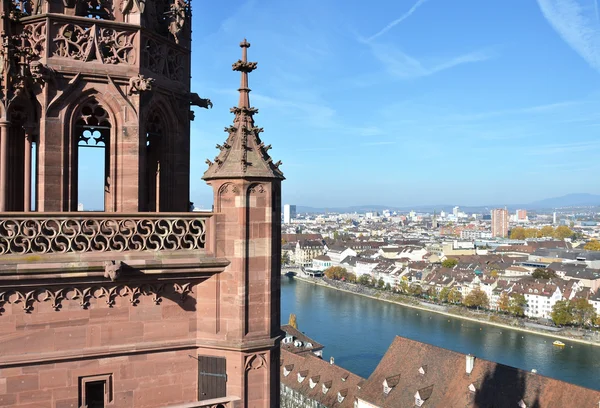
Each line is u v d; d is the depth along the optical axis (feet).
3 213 44.96
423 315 593.83
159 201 61.41
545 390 207.51
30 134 52.75
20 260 45.47
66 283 47.55
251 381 52.70
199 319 53.16
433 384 243.60
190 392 53.42
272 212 53.78
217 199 52.75
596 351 434.71
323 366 328.49
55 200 52.70
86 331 49.29
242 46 54.34
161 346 51.75
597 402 192.54
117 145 54.85
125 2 55.26
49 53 52.54
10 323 46.62
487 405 218.38
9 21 51.21
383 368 270.05
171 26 60.39
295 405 330.13
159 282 51.31
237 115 54.54
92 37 53.88
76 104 53.47
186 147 62.64
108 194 61.77
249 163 52.13
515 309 578.66
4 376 46.70
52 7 53.06
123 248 49.34
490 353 422.82
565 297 568.82
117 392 50.75
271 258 53.47
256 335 52.60
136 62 55.72
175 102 60.80
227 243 52.44
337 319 563.07
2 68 50.52
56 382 48.44
